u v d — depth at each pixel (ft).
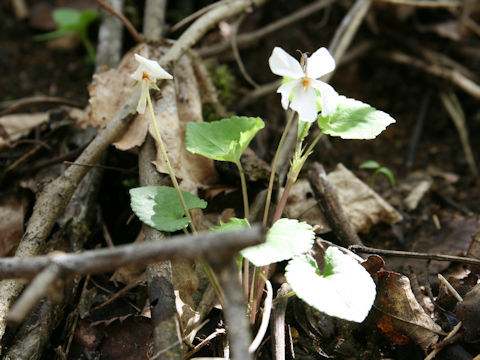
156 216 0.76
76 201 0.92
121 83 0.95
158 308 0.73
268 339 0.81
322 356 0.81
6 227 0.92
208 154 0.78
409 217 1.02
